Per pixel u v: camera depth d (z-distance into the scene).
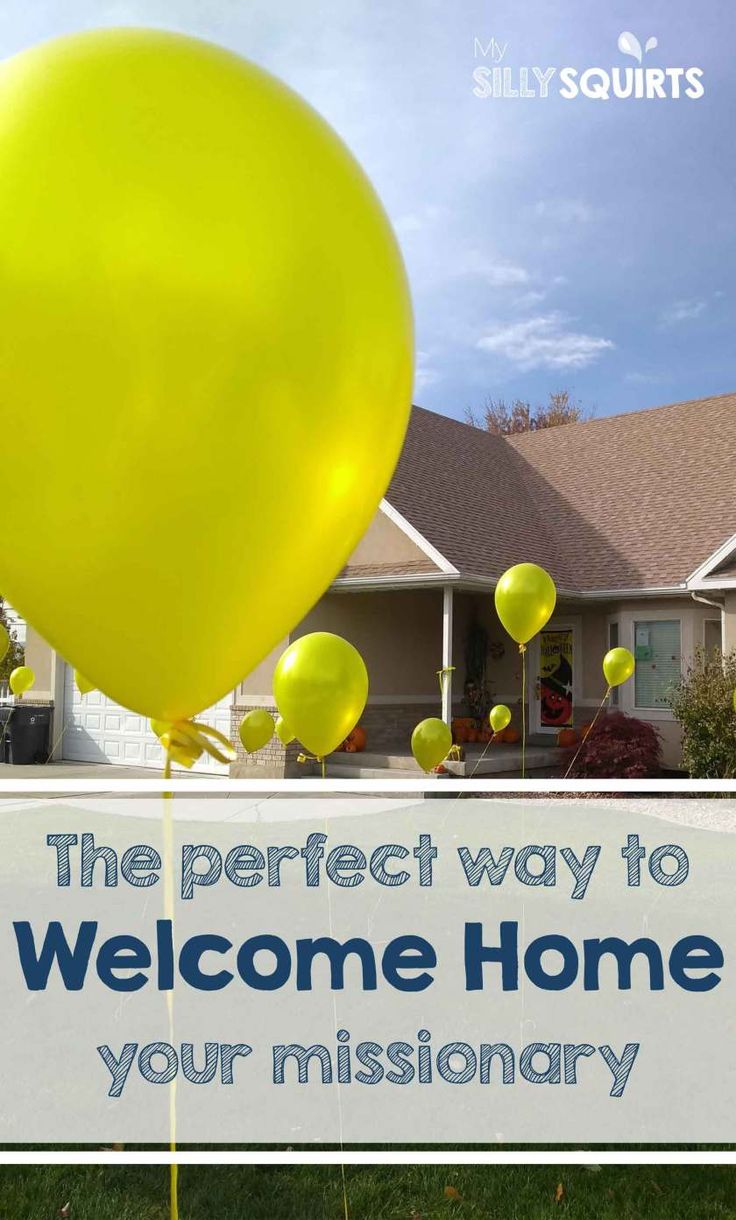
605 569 15.59
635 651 15.16
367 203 1.72
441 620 16.47
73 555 1.62
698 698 11.55
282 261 1.51
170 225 1.45
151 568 1.62
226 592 1.69
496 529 15.81
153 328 1.44
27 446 1.51
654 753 13.26
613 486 18.17
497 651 17.14
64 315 1.43
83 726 16.28
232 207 1.49
